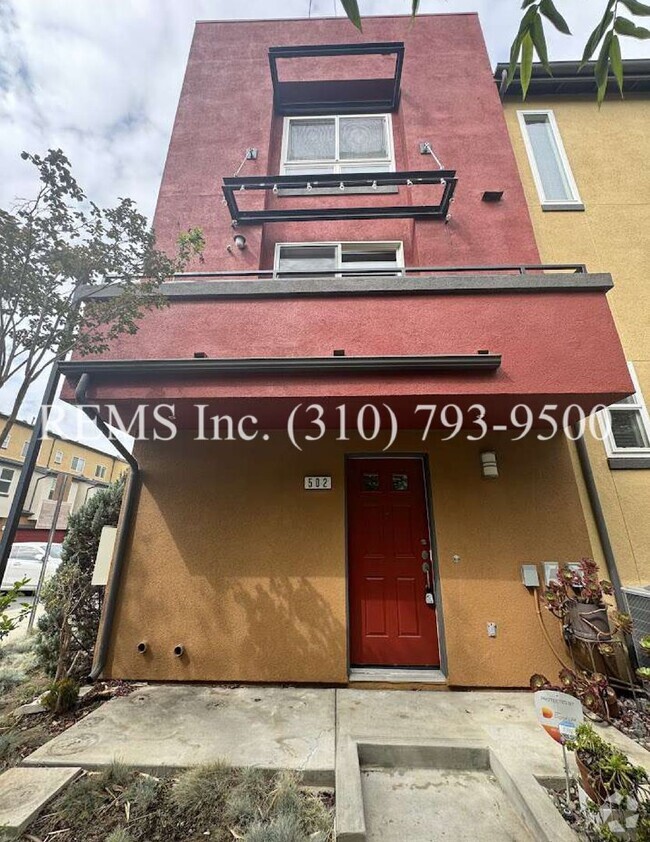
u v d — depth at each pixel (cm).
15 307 271
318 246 558
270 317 391
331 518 455
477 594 423
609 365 362
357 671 419
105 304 326
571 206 598
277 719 335
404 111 596
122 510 460
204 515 459
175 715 341
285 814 233
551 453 471
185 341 384
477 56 629
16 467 2052
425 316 386
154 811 241
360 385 363
